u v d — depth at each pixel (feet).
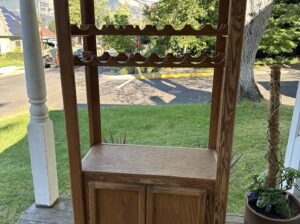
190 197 3.55
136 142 8.20
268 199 4.18
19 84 17.33
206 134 8.70
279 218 4.06
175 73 17.46
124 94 13.66
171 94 13.60
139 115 10.48
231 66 3.00
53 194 5.13
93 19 3.84
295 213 4.21
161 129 9.20
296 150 5.02
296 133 5.06
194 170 3.69
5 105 12.98
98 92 4.34
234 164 6.24
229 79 3.05
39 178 4.95
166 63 3.25
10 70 20.85
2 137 9.19
